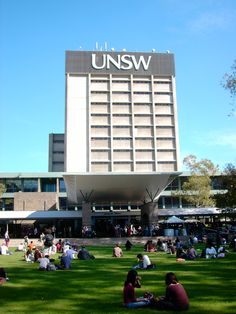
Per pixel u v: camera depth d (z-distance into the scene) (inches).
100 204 2817.4
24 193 2896.2
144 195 2207.2
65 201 3184.1
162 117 3715.6
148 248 1151.6
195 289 473.7
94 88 3698.3
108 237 1708.9
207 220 2610.7
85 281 561.6
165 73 3814.0
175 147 3646.7
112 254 1087.6
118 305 386.0
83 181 1632.6
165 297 366.3
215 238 1323.8
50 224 2333.9
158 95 3769.7
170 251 1067.9
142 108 3710.6
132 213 2664.9
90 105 3644.2
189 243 1312.7
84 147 3538.4
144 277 588.7
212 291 457.4
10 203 3139.8
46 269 709.9
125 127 3641.7
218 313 339.9
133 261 876.0
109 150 3570.4
